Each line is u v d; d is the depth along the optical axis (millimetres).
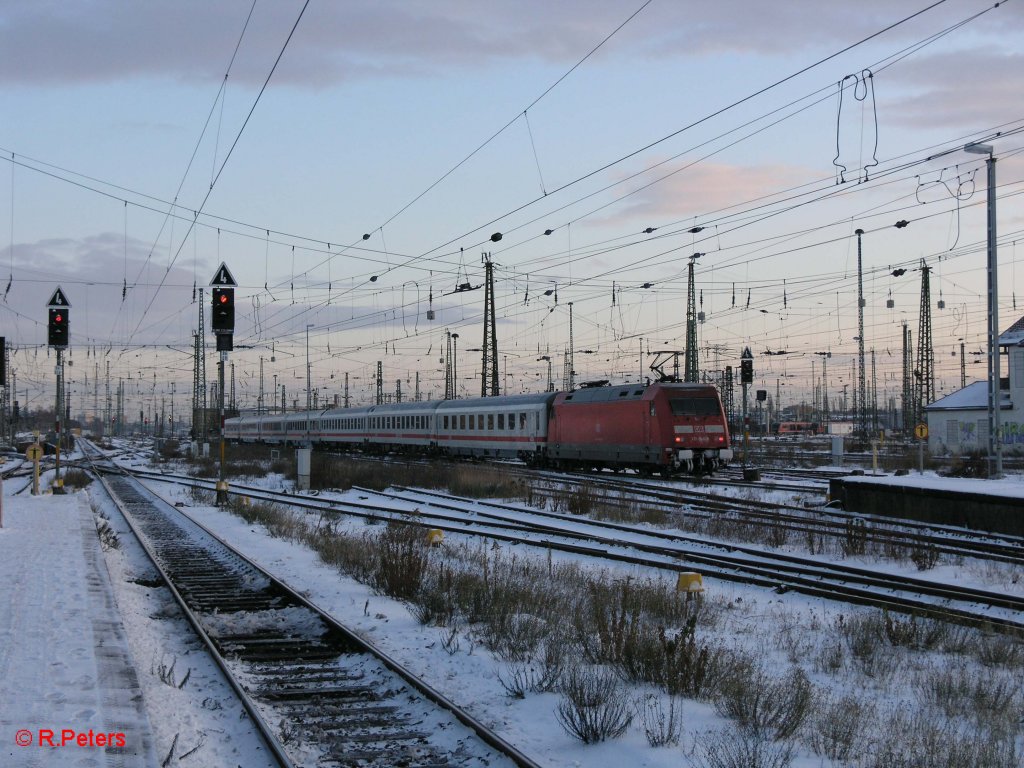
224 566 17516
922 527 20812
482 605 12320
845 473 37531
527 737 7520
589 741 7371
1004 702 8562
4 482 49500
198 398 65438
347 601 13312
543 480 34312
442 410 51062
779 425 107688
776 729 7730
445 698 8398
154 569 17109
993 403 26703
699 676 8828
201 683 9227
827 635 11500
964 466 35781
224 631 11883
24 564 15383
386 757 7121
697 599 12258
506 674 9375
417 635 11148
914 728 7914
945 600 13383
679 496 27875
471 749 7277
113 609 11617
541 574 14906
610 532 21578
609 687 8484
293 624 12266
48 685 8141
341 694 8852
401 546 15266
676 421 34438
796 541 19203
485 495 31328
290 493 35438
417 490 34031
